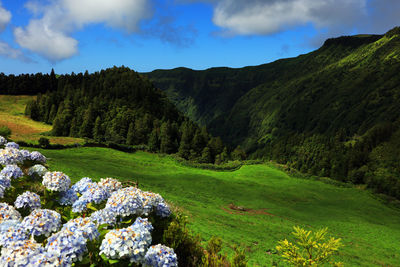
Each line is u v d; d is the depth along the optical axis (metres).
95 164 65.44
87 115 129.00
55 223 6.40
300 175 97.88
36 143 76.75
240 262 8.98
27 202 7.71
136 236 5.75
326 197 79.44
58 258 4.95
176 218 10.30
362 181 125.69
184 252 9.45
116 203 7.35
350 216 62.28
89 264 5.72
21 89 180.62
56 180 8.67
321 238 9.69
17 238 5.55
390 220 66.69
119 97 160.50
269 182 87.44
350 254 33.16
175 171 81.50
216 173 90.25
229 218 39.00
